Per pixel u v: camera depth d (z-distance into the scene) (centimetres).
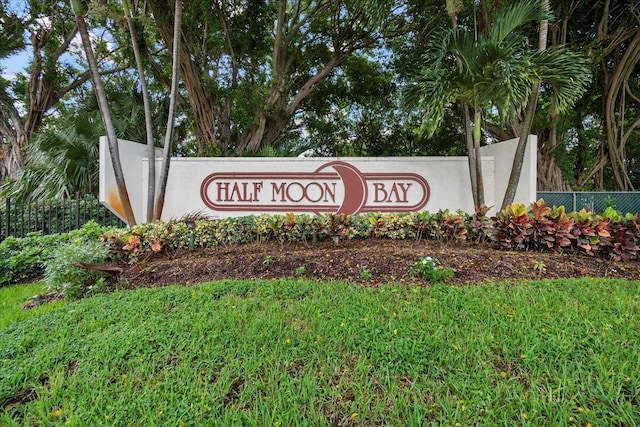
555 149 973
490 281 362
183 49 862
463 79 501
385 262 405
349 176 690
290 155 898
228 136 977
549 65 486
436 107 505
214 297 331
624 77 1005
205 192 702
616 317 266
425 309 290
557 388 188
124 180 624
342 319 273
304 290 341
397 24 1016
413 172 685
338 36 1104
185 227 495
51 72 1246
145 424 171
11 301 376
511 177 590
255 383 200
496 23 508
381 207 688
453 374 204
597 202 754
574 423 165
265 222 496
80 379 207
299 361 221
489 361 215
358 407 181
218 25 862
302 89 1123
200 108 924
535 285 344
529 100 605
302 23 1056
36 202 682
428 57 562
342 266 404
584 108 1090
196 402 184
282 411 178
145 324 272
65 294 371
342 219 489
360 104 1380
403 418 173
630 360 209
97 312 305
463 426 165
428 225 483
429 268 366
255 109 934
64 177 751
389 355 223
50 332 270
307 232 482
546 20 545
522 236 438
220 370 213
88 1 597
